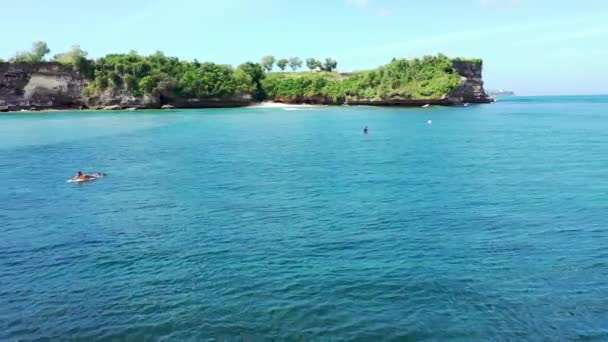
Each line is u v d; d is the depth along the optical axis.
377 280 17.78
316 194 31.98
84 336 14.28
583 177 36.50
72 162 46.91
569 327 14.49
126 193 33.00
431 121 97.06
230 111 138.12
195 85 153.62
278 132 76.44
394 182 35.66
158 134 73.88
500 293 16.66
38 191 33.88
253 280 17.92
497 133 72.12
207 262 19.80
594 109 151.75
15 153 53.50
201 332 14.37
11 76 135.62
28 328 14.75
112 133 75.25
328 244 21.81
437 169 41.09
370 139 65.19
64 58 146.00
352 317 15.14
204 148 57.09
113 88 144.75
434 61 165.00
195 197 31.53
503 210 27.33
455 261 19.58
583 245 21.25
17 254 21.05
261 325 14.70
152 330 14.53
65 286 17.67
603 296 16.38
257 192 32.81
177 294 16.84
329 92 169.88
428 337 14.02
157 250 21.33
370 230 23.83
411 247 21.28
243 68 174.62
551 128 80.31
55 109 141.38
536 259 19.70
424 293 16.69
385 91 159.12
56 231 24.36
